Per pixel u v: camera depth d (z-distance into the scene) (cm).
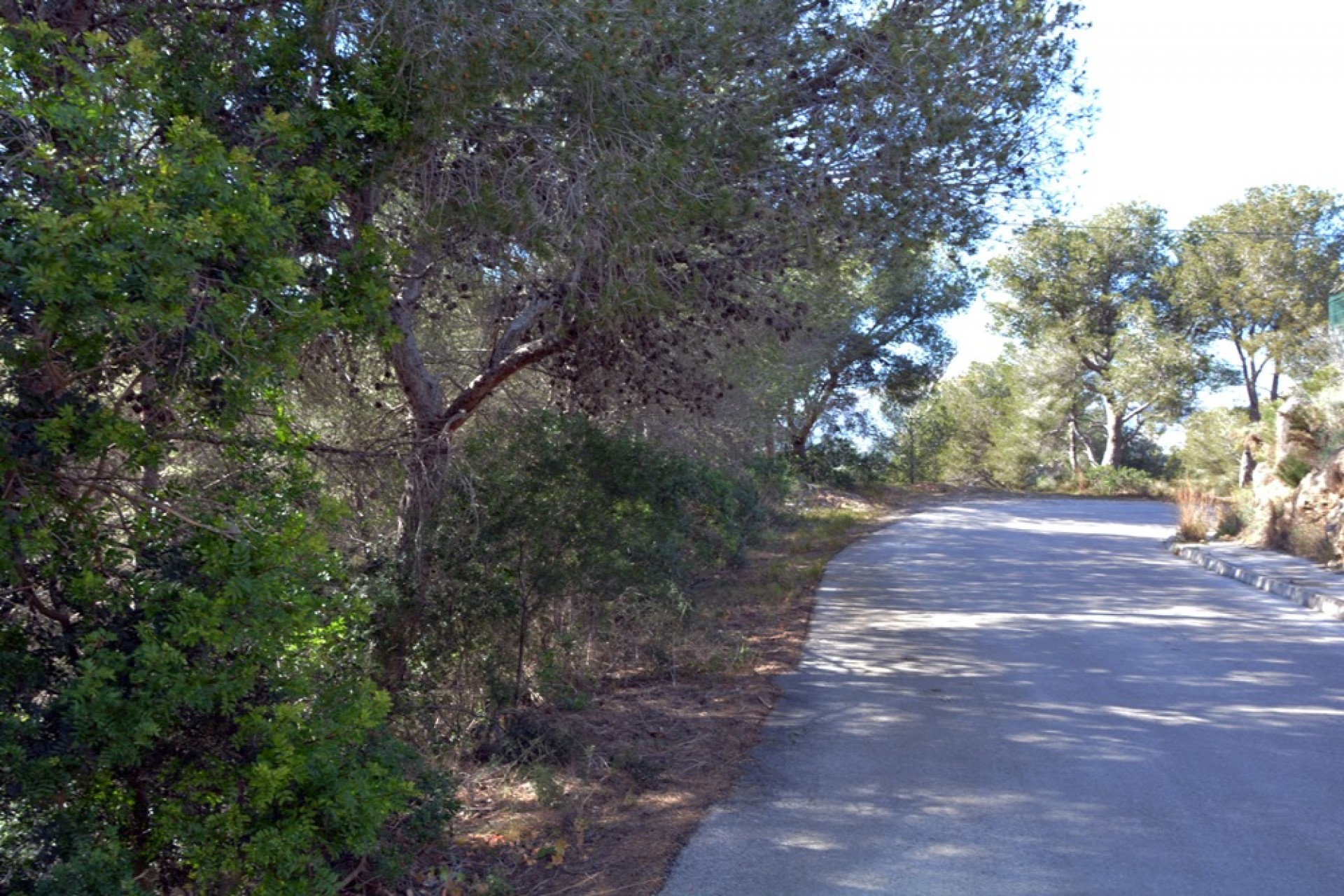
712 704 927
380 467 870
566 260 866
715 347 1186
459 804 605
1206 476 4150
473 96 764
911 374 3356
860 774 719
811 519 2847
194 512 468
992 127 943
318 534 479
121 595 463
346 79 745
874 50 898
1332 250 4097
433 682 825
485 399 1027
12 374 442
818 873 556
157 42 697
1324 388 2139
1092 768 716
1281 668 1027
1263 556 1894
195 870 467
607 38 780
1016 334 4869
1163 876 539
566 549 885
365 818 461
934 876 547
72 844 427
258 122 664
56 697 454
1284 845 577
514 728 805
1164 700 902
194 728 473
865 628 1278
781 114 885
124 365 477
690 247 911
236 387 477
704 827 629
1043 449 4959
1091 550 2208
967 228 984
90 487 468
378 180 766
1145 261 4519
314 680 538
